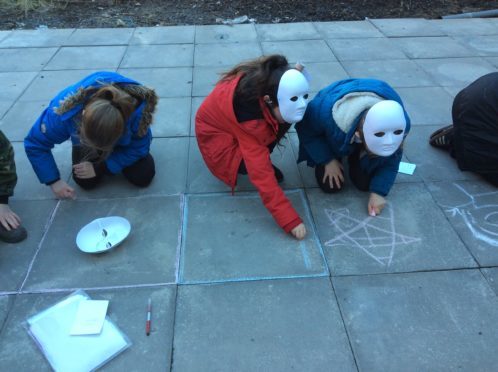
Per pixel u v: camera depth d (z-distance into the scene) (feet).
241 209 7.75
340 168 7.94
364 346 5.63
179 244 7.06
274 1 17.99
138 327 5.84
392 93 7.09
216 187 8.24
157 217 7.57
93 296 6.25
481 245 7.04
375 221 7.48
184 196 8.04
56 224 7.41
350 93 6.91
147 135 7.86
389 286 6.39
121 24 15.84
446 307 6.11
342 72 12.42
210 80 12.03
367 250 6.95
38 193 8.06
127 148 7.63
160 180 8.42
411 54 13.50
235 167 7.30
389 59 13.19
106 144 6.36
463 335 5.76
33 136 7.13
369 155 7.43
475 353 5.55
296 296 6.25
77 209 7.72
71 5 17.56
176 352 5.56
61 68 12.66
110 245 6.84
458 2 18.08
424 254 6.88
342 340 5.70
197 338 5.72
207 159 7.74
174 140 9.58
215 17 16.66
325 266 6.68
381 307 6.11
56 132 7.01
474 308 6.10
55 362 5.45
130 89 7.06
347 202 7.88
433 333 5.79
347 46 14.02
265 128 6.88
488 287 6.39
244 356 5.52
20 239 7.08
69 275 6.56
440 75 12.30
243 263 6.74
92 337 5.71
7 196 7.27
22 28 15.52
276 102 6.43
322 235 7.22
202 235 7.23
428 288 6.37
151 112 7.47
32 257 6.84
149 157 8.16
